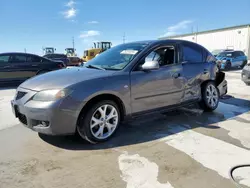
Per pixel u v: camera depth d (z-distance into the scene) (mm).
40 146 3057
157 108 3707
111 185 2195
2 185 2195
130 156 2768
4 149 2965
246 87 7867
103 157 2748
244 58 16125
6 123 4039
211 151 2879
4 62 8109
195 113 4539
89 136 3020
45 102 2752
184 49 4203
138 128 3734
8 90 7746
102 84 3021
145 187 2158
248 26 22875
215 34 26922
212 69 4656
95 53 24391
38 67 8617
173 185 2188
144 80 3428
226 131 3568
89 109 2973
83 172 2424
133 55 3547
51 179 2299
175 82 3877
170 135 3424
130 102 3326
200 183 2217
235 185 2180
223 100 5809
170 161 2637
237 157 2719
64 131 2822
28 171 2443
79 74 3182
